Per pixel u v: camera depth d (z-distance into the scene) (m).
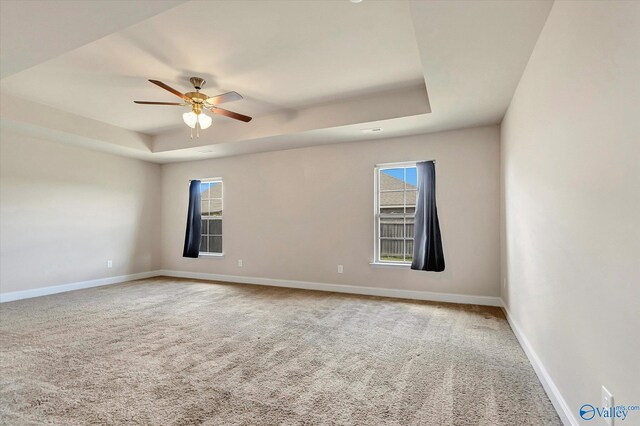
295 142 5.07
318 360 2.60
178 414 1.86
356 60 3.02
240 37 2.61
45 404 1.96
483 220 4.26
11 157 4.60
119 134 5.23
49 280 5.02
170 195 6.79
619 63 1.18
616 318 1.22
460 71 2.67
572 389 1.67
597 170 1.37
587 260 1.48
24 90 3.73
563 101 1.76
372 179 4.95
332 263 5.21
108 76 3.34
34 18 1.91
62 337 3.09
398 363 2.54
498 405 1.96
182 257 6.61
